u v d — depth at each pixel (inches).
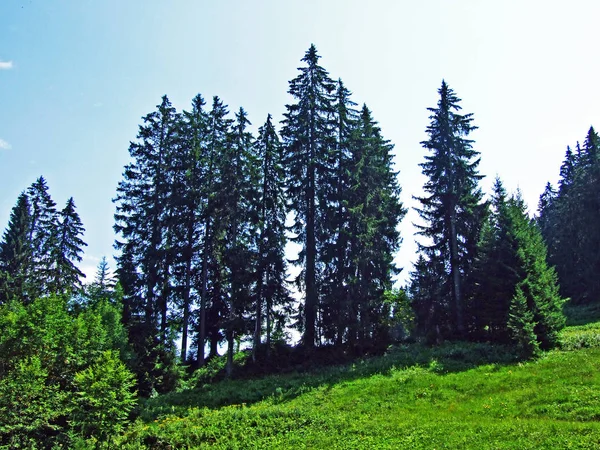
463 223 1282.0
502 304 1075.3
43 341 892.0
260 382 1038.4
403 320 1481.3
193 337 1309.1
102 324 1037.8
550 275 1080.2
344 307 1178.6
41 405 797.9
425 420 638.5
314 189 1298.0
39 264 1606.8
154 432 752.3
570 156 2199.8
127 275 1290.6
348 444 594.6
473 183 1300.4
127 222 1392.7
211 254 1326.3
